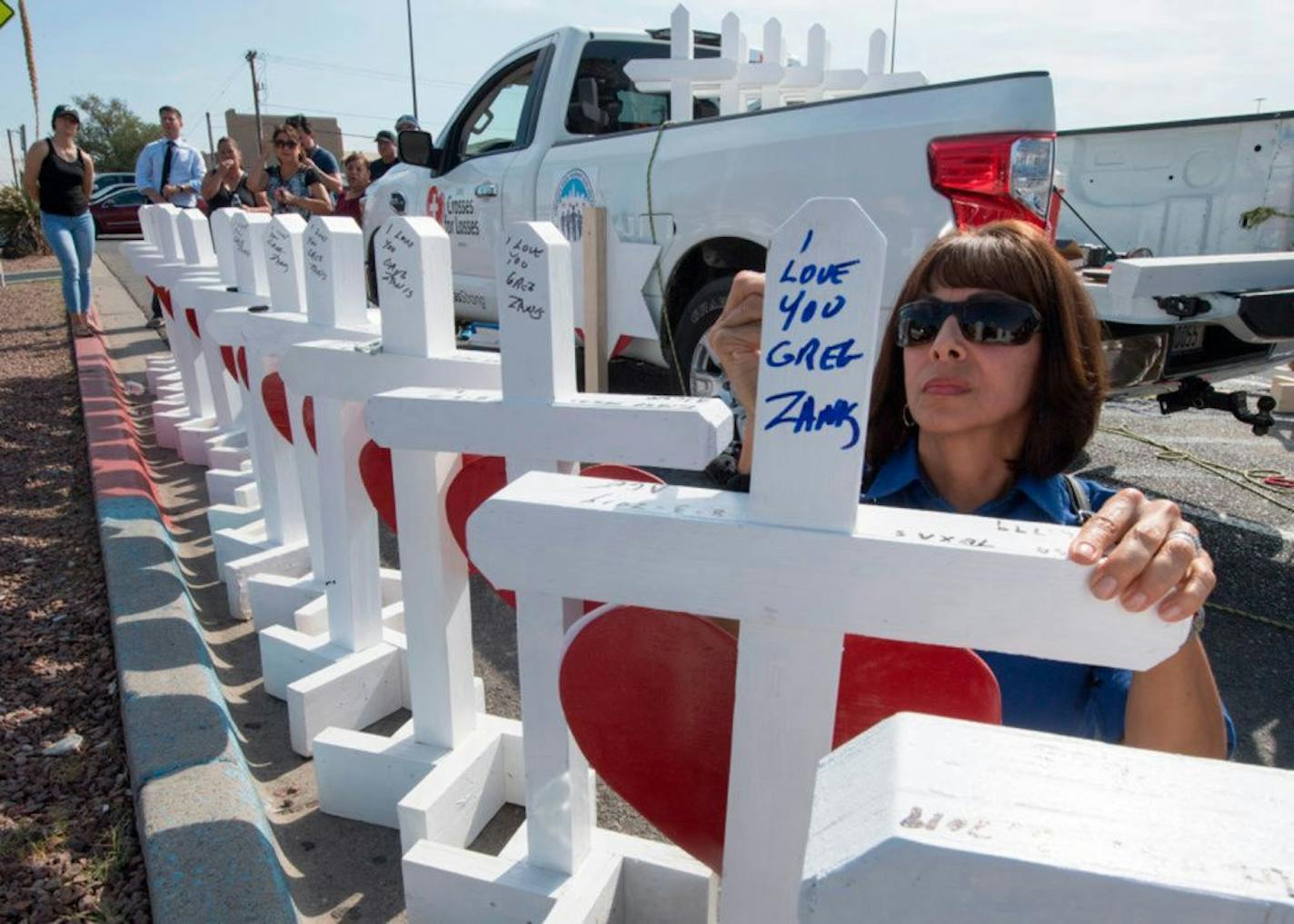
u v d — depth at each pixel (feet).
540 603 4.80
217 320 9.59
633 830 6.77
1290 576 10.98
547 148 16.34
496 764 6.72
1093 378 4.48
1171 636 3.06
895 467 4.99
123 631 8.43
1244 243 16.30
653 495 3.81
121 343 25.72
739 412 6.43
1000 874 1.79
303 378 7.07
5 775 7.00
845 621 3.41
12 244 58.34
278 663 8.13
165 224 16.65
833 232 3.13
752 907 3.97
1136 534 3.10
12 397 19.54
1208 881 1.71
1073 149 18.90
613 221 14.34
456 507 6.12
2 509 12.78
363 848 6.43
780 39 15.84
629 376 19.08
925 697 3.60
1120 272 10.07
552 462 5.31
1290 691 8.67
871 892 1.88
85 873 5.99
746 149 12.19
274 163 27.73
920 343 4.47
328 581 7.92
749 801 3.82
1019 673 4.37
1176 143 17.13
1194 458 15.74
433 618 6.36
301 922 5.74
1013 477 4.69
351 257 8.28
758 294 4.66
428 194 19.93
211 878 5.60
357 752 6.57
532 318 5.12
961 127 10.08
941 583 3.24
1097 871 1.74
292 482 10.04
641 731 4.23
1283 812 1.89
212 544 11.75
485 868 5.41
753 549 3.46
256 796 6.52
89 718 7.77
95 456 13.50
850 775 2.14
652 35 17.53
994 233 4.47
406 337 6.61
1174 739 3.77
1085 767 2.03
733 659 3.94
